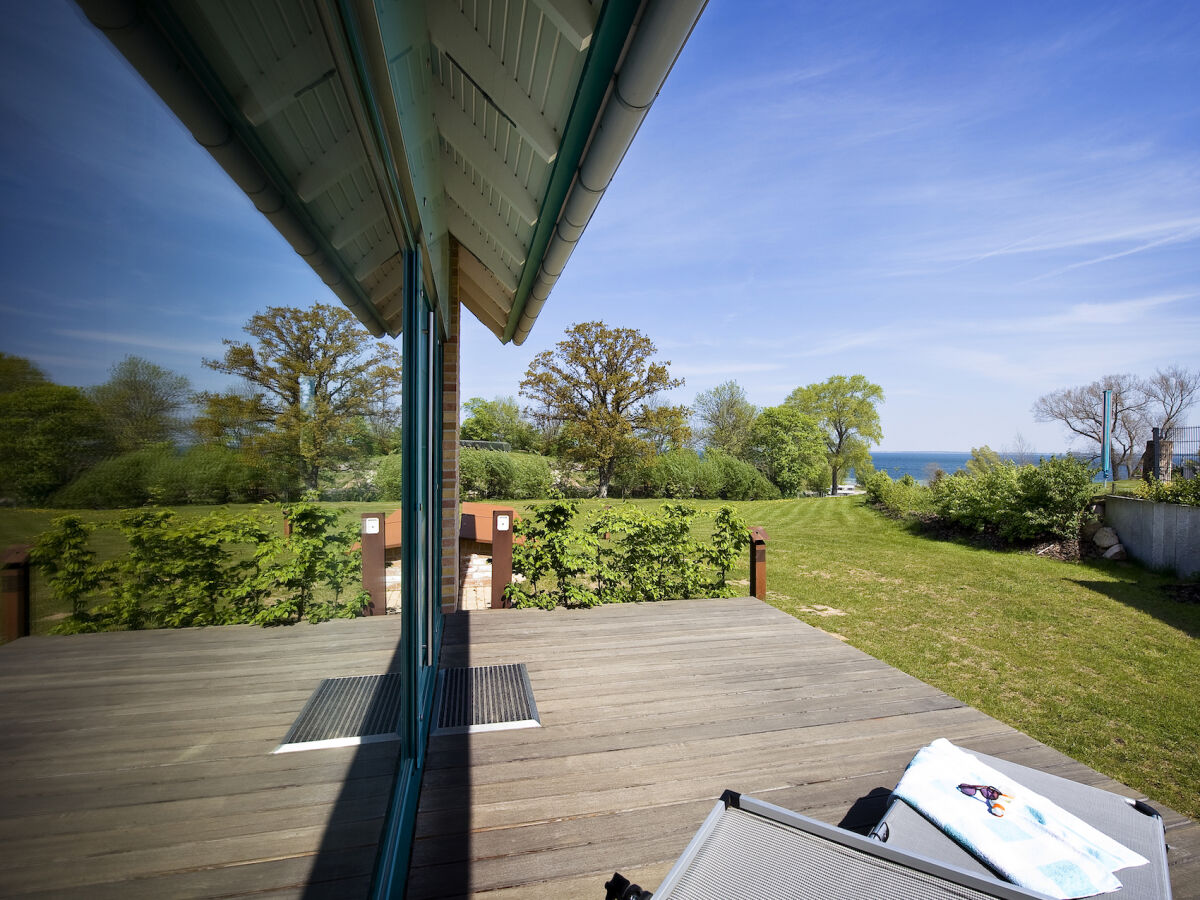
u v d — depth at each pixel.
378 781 1.75
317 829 1.25
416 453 2.37
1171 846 2.17
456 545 5.22
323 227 1.32
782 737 2.87
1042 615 6.93
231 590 0.92
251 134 0.92
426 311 2.97
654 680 3.54
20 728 0.46
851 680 3.58
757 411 32.78
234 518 0.90
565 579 5.36
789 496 28.69
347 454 1.54
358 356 1.63
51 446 0.45
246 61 0.87
